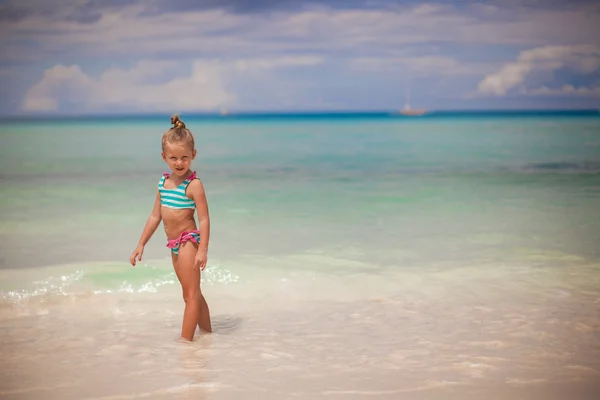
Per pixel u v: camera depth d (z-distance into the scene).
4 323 4.32
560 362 3.53
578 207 8.45
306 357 3.64
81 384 3.26
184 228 4.10
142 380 3.31
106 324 4.30
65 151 17.38
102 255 6.09
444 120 45.12
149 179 11.57
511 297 4.83
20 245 6.53
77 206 8.81
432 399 3.04
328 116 79.38
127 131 30.00
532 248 6.31
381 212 8.28
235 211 8.40
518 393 3.12
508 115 59.34
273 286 5.12
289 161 14.52
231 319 4.41
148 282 5.14
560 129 24.81
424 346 3.81
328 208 8.60
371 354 3.68
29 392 3.16
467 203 8.86
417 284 5.16
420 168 12.82
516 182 10.70
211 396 3.09
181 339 3.97
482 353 3.68
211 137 24.14
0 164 13.97
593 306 4.59
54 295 4.85
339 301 4.79
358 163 13.89
